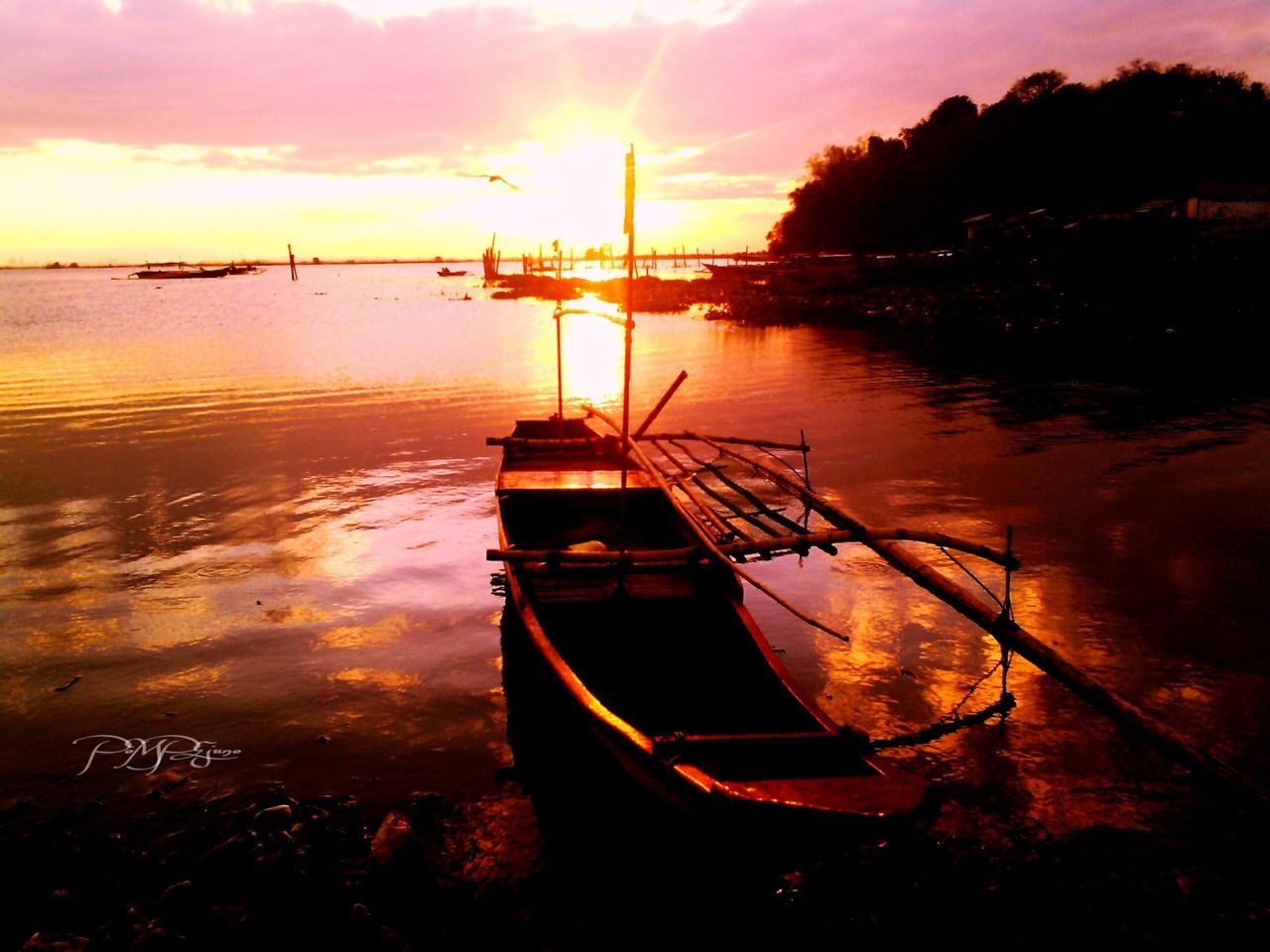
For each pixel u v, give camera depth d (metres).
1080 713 6.65
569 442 11.66
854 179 82.38
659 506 9.34
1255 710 6.54
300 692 7.02
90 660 7.52
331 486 12.93
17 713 6.70
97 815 5.53
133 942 4.36
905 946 4.25
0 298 84.00
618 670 7.18
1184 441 15.18
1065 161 61.56
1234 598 8.49
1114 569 9.27
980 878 4.76
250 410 18.91
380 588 9.11
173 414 18.45
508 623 8.17
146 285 132.00
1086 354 26.97
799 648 7.78
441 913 4.70
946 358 27.06
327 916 4.63
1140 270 34.16
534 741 6.35
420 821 5.44
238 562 9.84
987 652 7.68
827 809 4.11
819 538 7.53
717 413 18.52
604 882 4.93
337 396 20.73
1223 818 5.38
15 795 5.72
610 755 5.47
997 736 6.35
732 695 6.45
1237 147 56.25
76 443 15.70
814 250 87.00
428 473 13.66
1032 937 4.32
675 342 33.44
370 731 6.48
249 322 46.41
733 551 7.52
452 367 26.12
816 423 17.25
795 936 4.38
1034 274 38.94
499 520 8.70
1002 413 18.08
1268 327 27.00
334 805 5.62
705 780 4.39
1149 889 4.68
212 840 5.27
